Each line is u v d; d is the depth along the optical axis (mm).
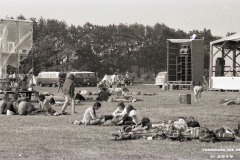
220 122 19266
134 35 132375
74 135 15125
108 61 123438
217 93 47250
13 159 11109
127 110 18062
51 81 80875
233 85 51438
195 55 58281
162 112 24219
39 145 13078
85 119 18266
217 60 56156
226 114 23000
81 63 121000
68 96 23219
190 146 12969
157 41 135000
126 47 130875
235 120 20141
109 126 17672
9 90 31750
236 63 57812
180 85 59688
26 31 32156
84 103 31750
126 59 130125
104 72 127188
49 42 115812
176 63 60594
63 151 12164
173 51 61000
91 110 18266
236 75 57812
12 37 31766
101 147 12836
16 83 32250
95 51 124188
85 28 125812
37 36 123062
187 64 59625
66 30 121688
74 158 11227
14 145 13039
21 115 22250
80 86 81812
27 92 32438
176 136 13938
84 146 12969
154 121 19406
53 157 11336
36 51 115500
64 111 23344
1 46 31500
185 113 23594
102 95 34406
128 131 15297
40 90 58062
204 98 38188
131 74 99312
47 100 22969
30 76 33875
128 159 11141
